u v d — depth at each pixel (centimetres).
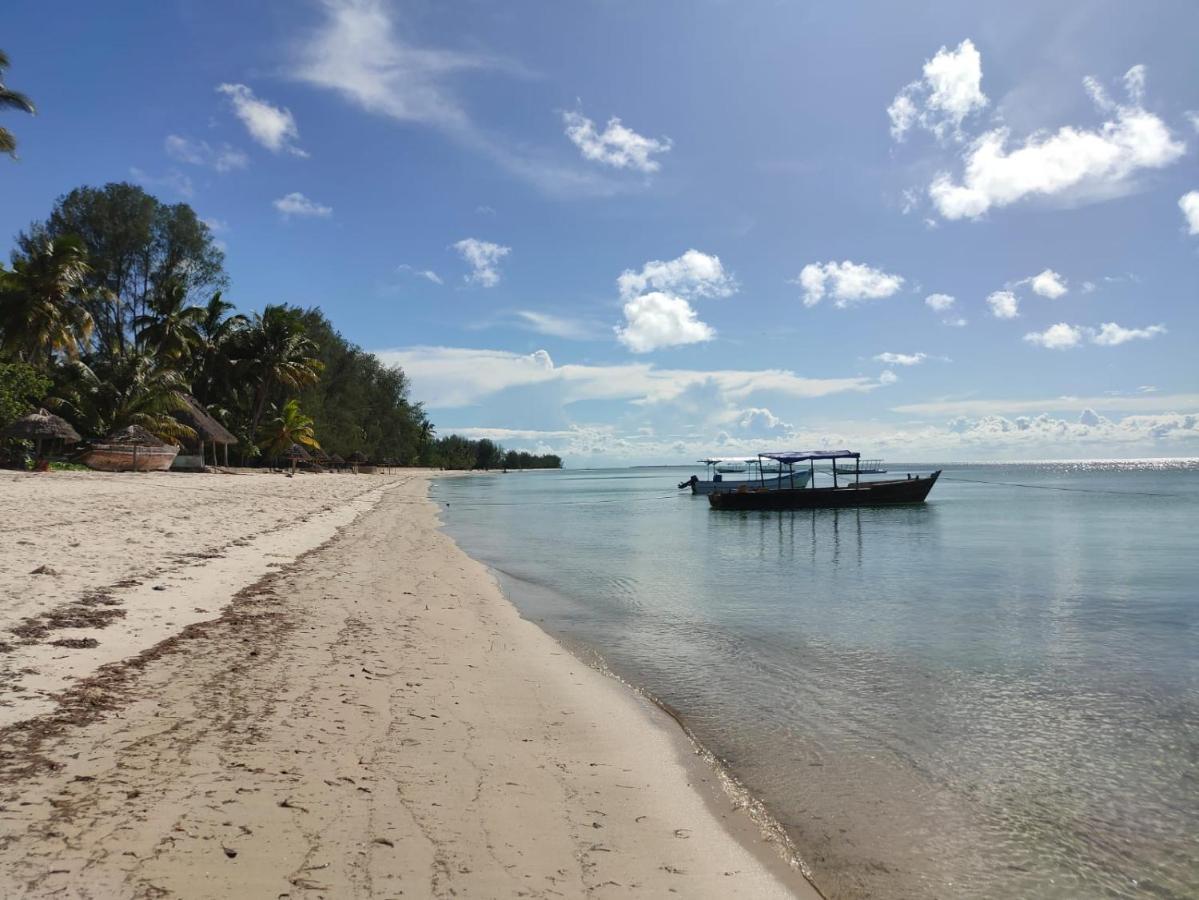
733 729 644
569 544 2317
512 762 515
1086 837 466
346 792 433
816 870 415
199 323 5103
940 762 580
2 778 411
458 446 17188
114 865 332
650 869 391
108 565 1095
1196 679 816
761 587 1469
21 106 2916
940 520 3484
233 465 5716
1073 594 1398
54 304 3694
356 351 9225
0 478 2584
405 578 1320
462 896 336
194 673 643
